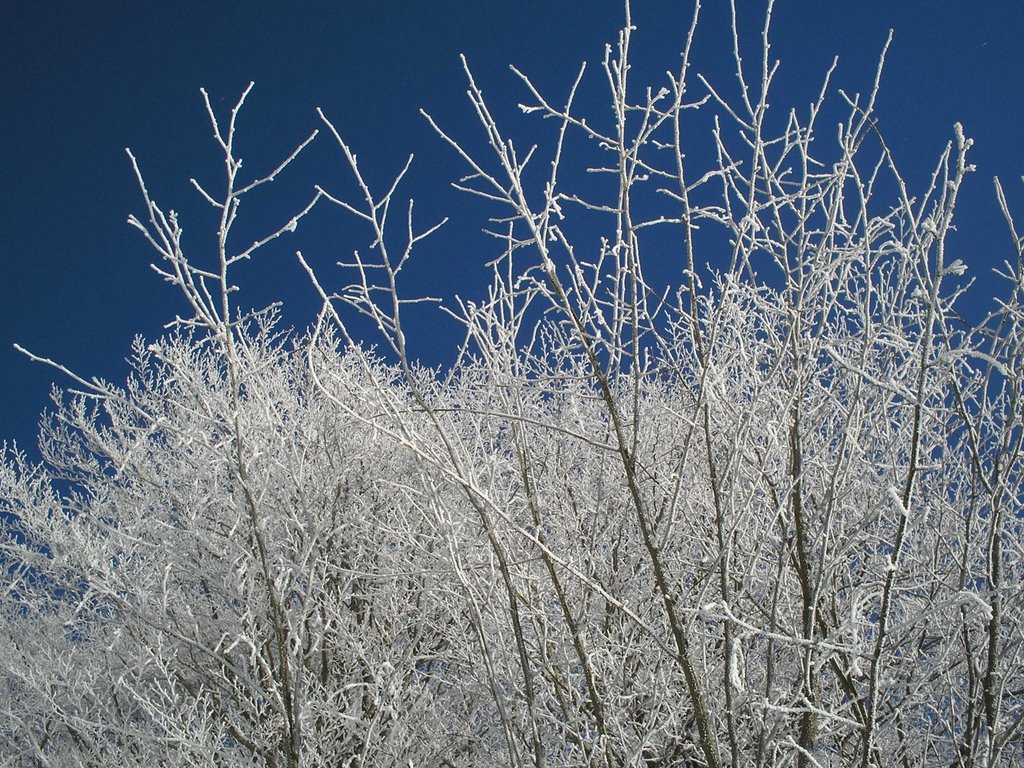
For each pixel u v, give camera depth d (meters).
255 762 4.95
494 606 3.76
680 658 3.06
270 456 4.77
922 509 3.78
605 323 3.16
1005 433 3.08
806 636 3.23
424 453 3.13
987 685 3.12
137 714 6.02
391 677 4.88
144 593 4.99
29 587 6.20
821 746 4.14
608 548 4.83
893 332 3.16
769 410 3.53
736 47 3.05
